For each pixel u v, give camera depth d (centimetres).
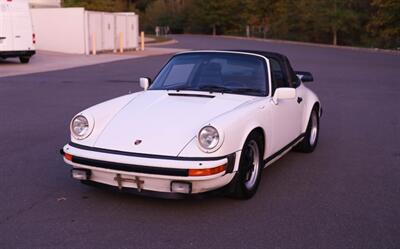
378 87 1524
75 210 463
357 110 1104
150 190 439
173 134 446
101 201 486
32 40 2089
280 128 564
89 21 2700
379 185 563
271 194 523
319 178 587
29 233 412
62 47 2745
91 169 452
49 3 3238
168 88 560
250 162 495
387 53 3559
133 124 468
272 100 542
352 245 402
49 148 700
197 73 568
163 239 405
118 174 439
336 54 3216
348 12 4778
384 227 439
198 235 414
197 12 7488
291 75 654
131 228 425
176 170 418
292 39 5425
